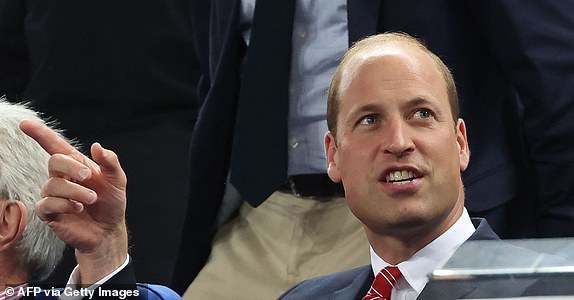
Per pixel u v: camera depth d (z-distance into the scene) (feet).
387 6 44.14
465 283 22.26
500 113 44.80
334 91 34.53
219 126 47.21
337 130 34.06
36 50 61.62
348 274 35.68
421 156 32.65
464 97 44.09
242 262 46.60
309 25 45.21
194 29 51.65
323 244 45.27
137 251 57.16
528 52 43.37
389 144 32.58
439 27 44.09
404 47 34.17
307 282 36.19
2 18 63.31
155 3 59.62
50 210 30.76
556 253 22.86
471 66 44.42
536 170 44.21
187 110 60.29
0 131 34.63
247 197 45.27
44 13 61.05
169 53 59.88
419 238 33.24
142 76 59.82
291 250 45.52
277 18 45.44
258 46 45.60
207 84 51.65
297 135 45.03
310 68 44.98
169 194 58.23
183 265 48.47
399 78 33.32
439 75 33.91
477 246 23.70
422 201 32.55
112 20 59.88
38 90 61.26
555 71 43.29
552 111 43.27
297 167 44.93
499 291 21.59
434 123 33.09
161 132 59.72
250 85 45.65
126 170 58.90
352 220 45.06
